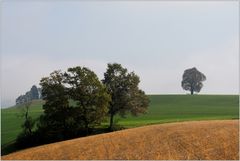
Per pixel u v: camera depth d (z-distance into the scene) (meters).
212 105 113.12
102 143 38.75
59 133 68.88
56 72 69.69
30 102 73.94
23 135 67.88
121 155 32.78
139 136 40.94
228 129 40.97
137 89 78.31
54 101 68.62
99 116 68.94
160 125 49.47
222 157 30.45
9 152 62.81
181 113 98.62
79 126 69.44
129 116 94.31
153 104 116.94
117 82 77.31
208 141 35.75
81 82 68.50
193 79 162.00
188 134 39.53
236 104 114.00
